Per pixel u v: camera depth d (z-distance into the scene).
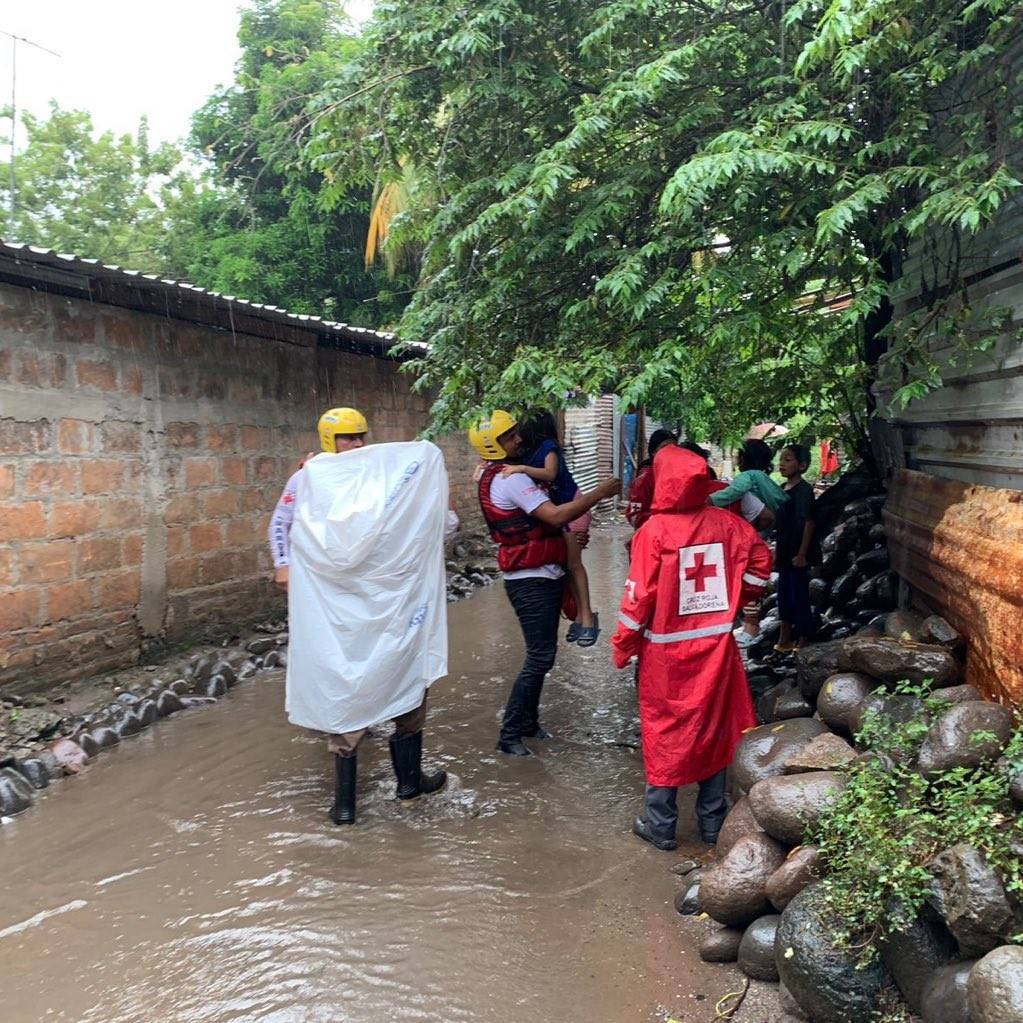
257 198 18.53
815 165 3.81
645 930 3.39
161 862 4.01
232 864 3.98
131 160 22.25
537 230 4.87
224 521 7.63
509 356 5.32
